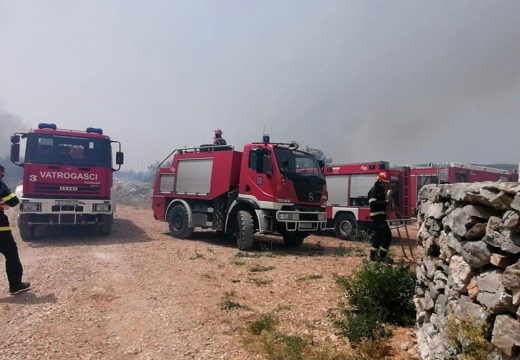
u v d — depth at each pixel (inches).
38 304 226.7
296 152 438.3
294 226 414.6
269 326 194.2
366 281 208.4
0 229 237.6
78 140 461.4
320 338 182.7
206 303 234.8
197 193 489.4
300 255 400.8
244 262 355.3
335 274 287.3
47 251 383.6
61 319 204.7
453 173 689.6
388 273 208.1
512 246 102.0
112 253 382.9
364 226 553.9
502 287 103.6
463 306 122.0
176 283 279.0
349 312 208.8
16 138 439.2
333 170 598.9
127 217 754.2
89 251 389.4
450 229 142.7
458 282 126.5
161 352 169.8
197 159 498.9
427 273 166.7
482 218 118.7
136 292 255.0
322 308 223.6
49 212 433.1
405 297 201.3
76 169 449.7
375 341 172.7
